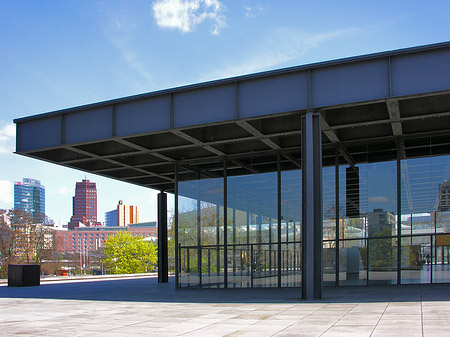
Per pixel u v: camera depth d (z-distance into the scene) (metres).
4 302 18.50
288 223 22.66
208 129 21.00
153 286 27.39
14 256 69.88
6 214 70.75
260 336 8.89
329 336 8.54
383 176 21.22
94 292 23.05
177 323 11.17
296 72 17.19
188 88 18.66
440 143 20.53
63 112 21.09
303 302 14.85
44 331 10.59
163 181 31.03
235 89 17.98
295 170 22.89
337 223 21.66
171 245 69.44
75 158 23.69
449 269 19.56
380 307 12.47
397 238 20.62
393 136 20.95
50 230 75.50
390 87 15.74
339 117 18.67
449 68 15.27
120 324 11.43
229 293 20.42
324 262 21.67
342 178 21.89
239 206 23.81
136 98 19.62
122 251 82.44
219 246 23.98
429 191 20.36
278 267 22.56
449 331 8.45
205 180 24.77
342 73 16.55
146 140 22.02
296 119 19.45
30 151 21.78
